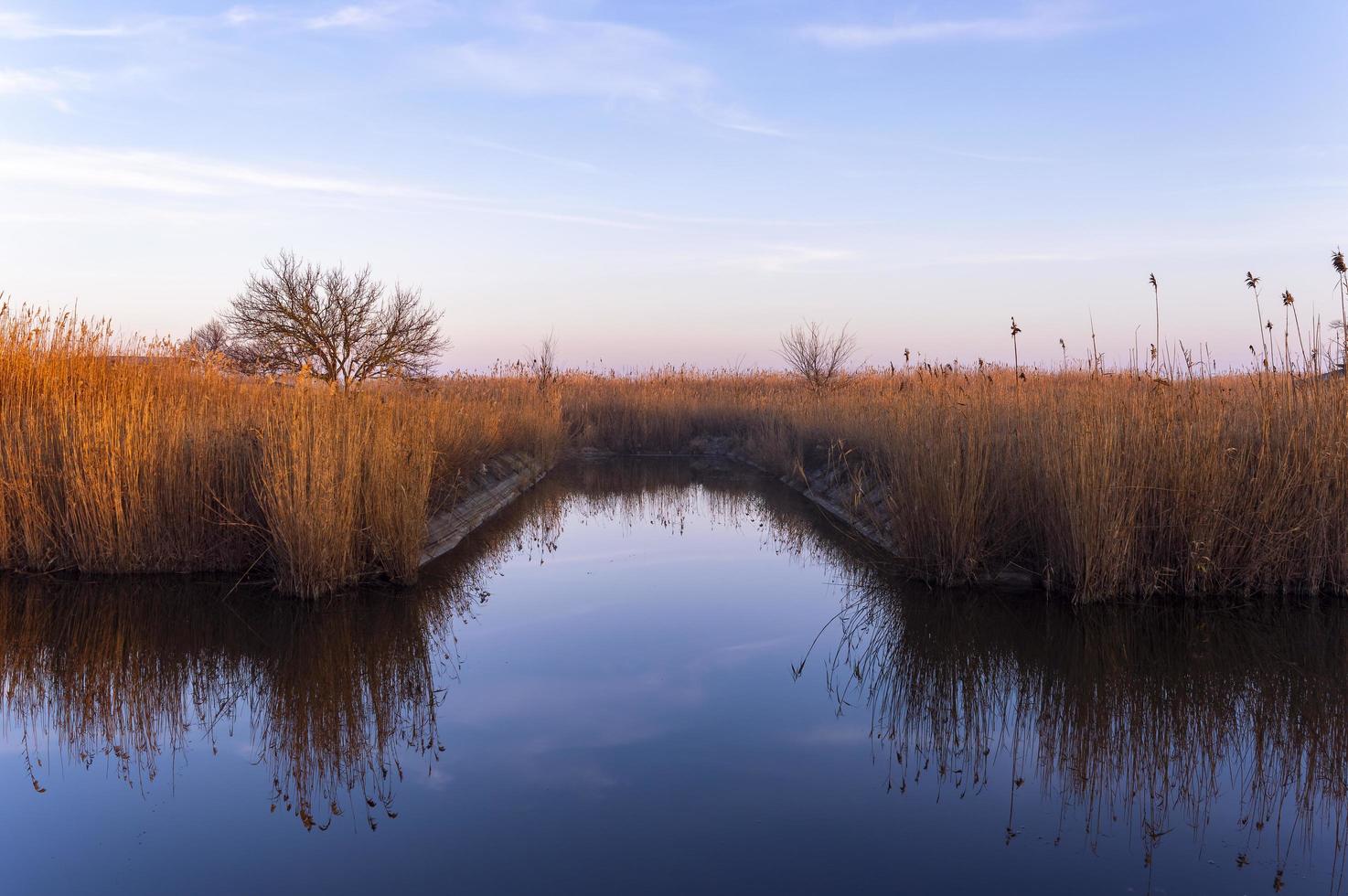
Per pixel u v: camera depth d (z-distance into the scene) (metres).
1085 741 5.72
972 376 14.48
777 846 4.45
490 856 4.36
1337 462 8.34
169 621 8.03
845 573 10.46
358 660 7.24
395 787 5.08
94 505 9.23
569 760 5.45
